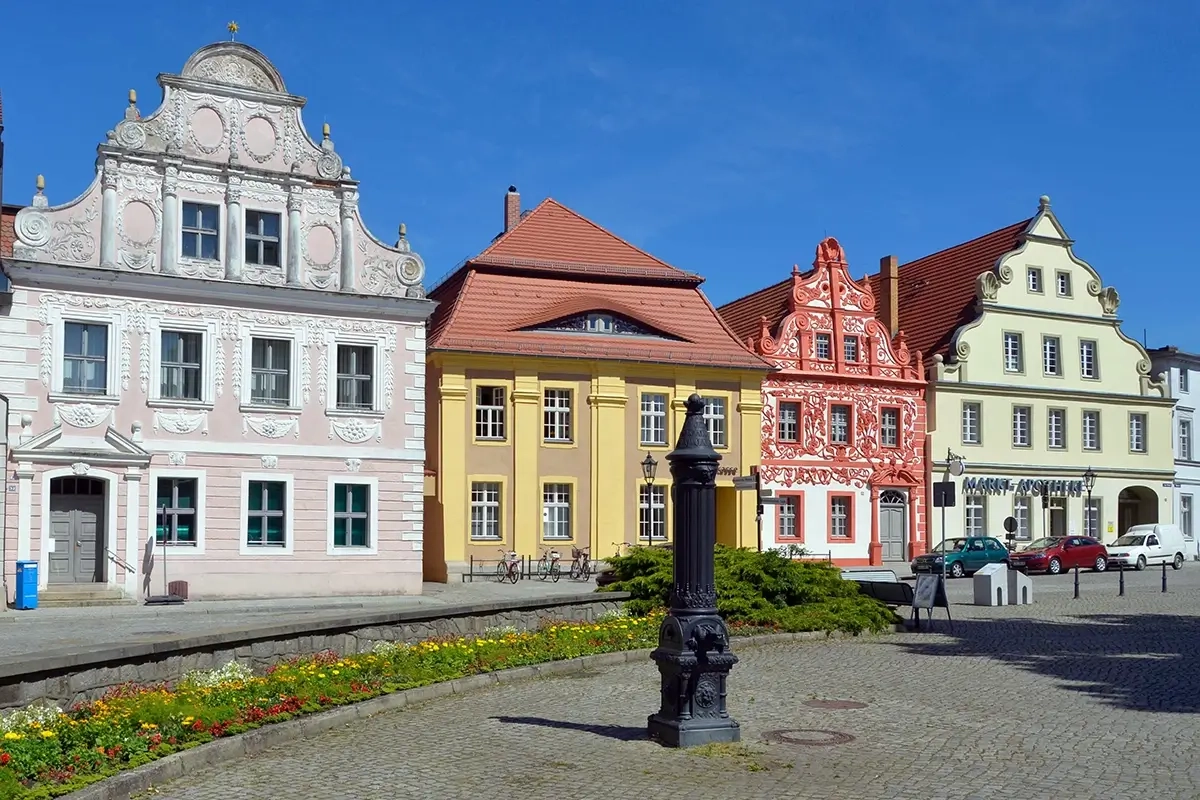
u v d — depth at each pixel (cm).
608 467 4488
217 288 3288
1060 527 5603
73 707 1283
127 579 3134
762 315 5531
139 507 3173
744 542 4769
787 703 1575
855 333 5181
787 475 4953
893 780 1140
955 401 5341
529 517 4350
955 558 4572
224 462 3294
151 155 3253
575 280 4694
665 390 4628
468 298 4444
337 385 3472
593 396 4488
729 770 1184
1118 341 5816
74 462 3098
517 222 5475
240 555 3297
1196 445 6203
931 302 5881
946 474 5288
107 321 3172
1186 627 2512
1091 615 2797
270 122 3425
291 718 1384
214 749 1228
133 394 3191
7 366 3045
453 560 4225
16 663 1211
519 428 4362
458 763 1226
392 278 3550
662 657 1320
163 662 1455
